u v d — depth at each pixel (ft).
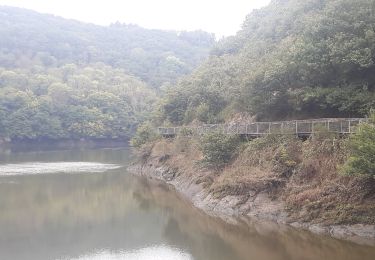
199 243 79.15
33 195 131.44
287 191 87.97
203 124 157.79
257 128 111.96
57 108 398.01
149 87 515.50
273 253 71.20
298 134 97.60
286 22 193.88
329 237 74.74
